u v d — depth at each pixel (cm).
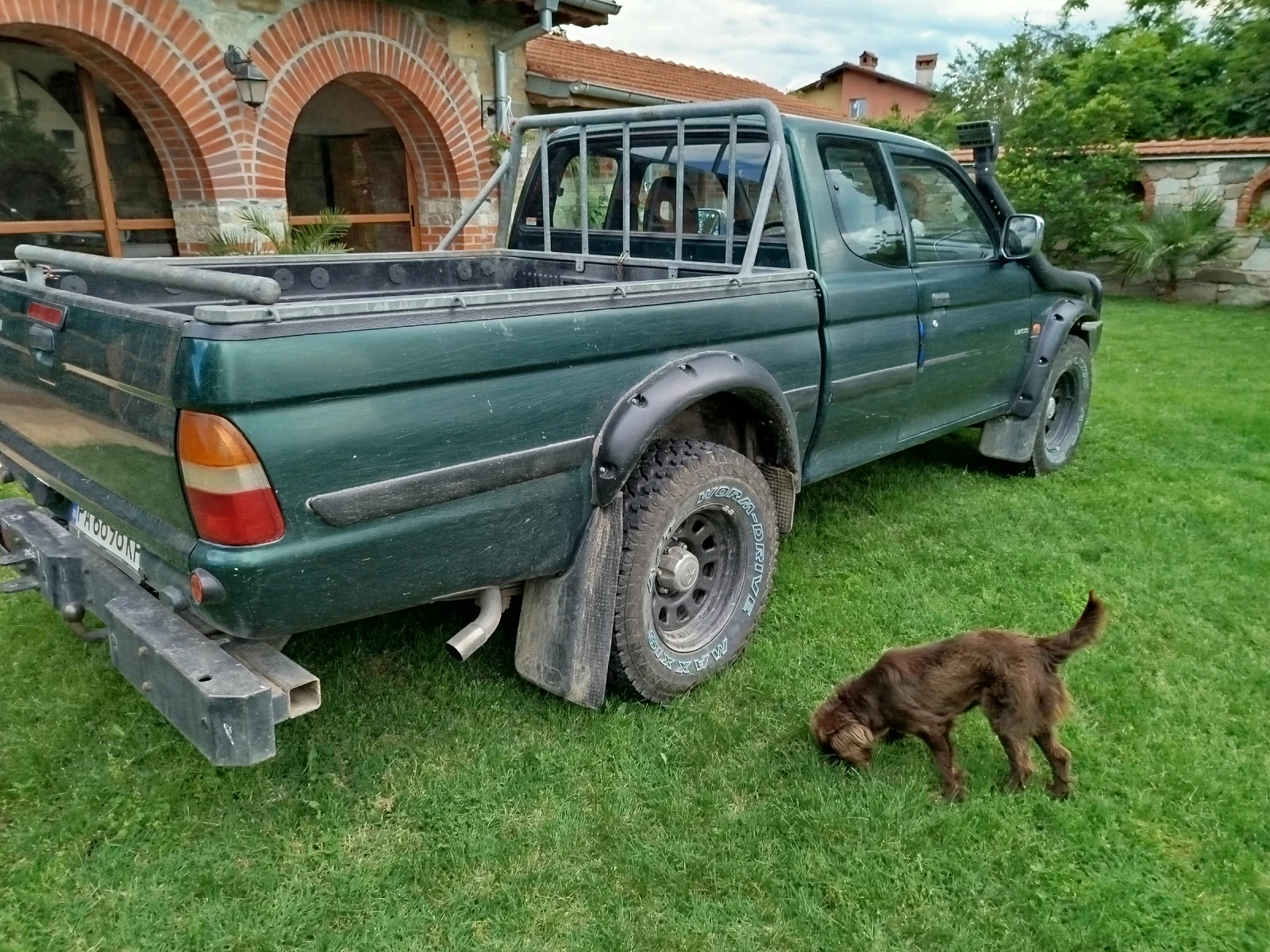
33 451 276
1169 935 214
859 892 225
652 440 287
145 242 757
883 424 411
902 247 406
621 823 248
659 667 295
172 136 693
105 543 251
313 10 733
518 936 212
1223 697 314
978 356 464
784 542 444
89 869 230
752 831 246
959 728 296
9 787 257
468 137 891
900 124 3048
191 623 224
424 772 269
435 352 215
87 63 648
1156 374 846
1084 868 236
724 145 383
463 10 862
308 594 205
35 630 340
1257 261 1362
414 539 222
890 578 407
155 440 200
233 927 213
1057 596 388
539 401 244
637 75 1355
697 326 291
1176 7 2644
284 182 748
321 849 239
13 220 694
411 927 214
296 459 195
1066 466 572
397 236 945
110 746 274
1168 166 1462
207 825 247
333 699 303
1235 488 529
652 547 282
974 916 220
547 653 279
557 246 465
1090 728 296
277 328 188
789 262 353
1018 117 1673
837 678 322
